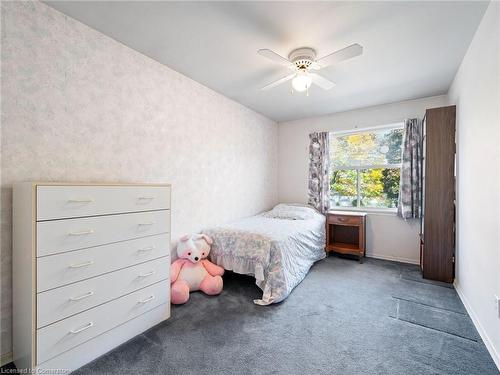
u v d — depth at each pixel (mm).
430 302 2217
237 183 3510
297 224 3084
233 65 2418
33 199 1244
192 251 2408
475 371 1406
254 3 1585
